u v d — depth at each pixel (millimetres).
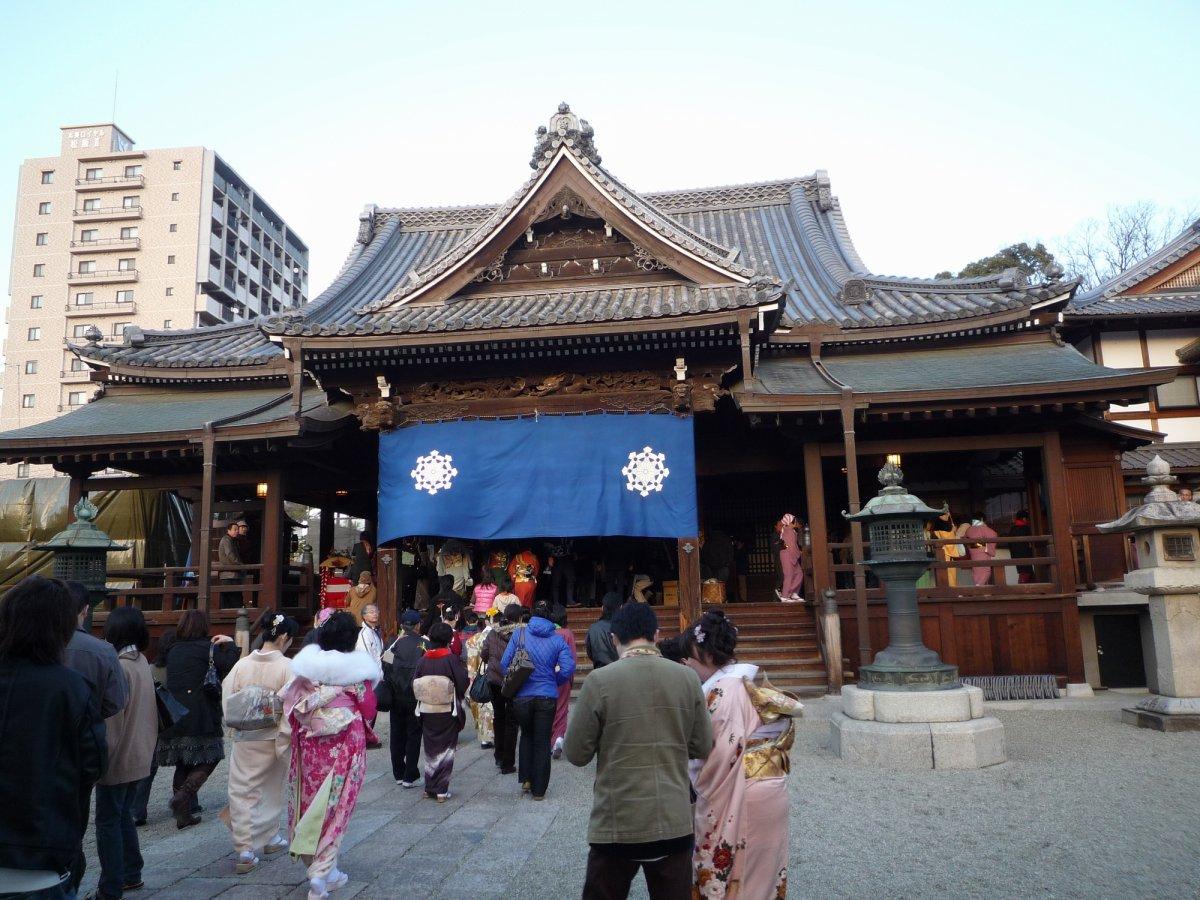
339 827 5133
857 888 5203
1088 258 41312
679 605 14555
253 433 14516
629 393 14742
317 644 5520
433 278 15758
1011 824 6414
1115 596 13984
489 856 5977
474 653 10742
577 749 3666
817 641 14188
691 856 3598
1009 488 19609
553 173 15656
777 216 26266
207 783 8906
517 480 14562
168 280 65250
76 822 3186
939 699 8672
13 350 64500
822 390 14242
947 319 16641
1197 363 19000
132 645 5473
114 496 21469
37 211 66750
